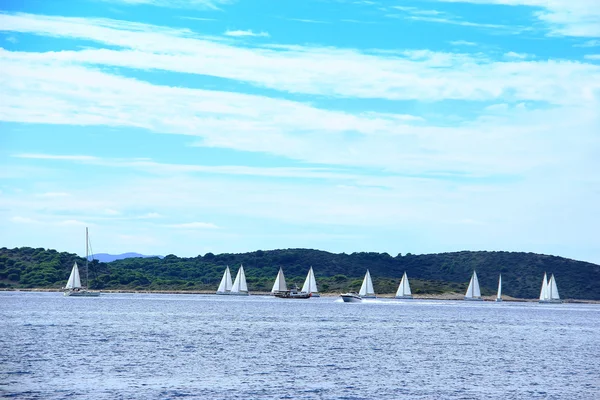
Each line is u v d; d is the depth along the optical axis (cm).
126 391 7112
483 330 15712
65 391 7056
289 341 11962
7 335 11906
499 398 7181
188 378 7912
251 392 7188
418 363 9494
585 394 7494
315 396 7069
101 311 19612
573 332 15862
